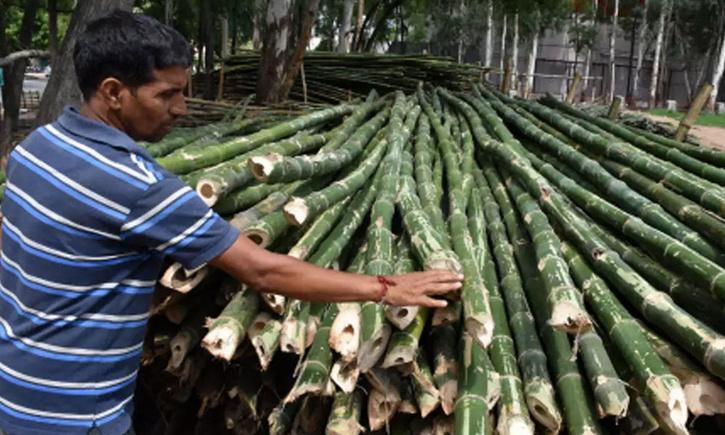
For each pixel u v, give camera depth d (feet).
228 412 8.68
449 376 6.53
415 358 6.37
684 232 8.50
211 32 25.09
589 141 11.84
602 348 6.51
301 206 7.43
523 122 13.39
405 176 9.73
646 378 5.93
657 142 13.21
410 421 7.05
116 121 5.46
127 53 5.11
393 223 9.04
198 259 5.28
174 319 7.61
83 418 5.49
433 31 104.06
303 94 19.02
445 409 6.34
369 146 11.88
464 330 6.81
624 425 6.47
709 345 6.10
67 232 5.12
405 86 19.07
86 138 5.18
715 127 66.69
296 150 10.47
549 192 9.03
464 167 11.05
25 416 5.46
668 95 128.77
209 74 20.68
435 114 14.64
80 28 14.69
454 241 7.91
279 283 5.54
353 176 9.35
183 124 15.79
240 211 8.29
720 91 117.29
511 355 6.91
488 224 9.55
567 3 51.06
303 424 7.34
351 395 6.78
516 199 9.60
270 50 17.93
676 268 7.61
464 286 6.53
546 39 125.70
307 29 17.44
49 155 5.21
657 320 6.77
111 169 5.06
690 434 6.89
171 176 5.30
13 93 25.73
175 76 5.40
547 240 7.86
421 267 7.22
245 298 6.99
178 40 5.40
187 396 8.73
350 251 8.81
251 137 10.39
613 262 7.57
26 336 5.38
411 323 6.37
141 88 5.28
